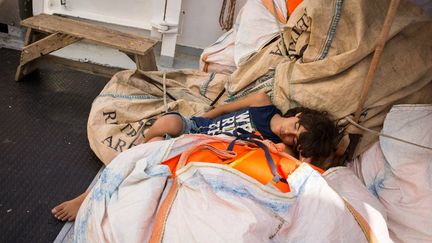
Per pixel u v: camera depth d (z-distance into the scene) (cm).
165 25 212
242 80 152
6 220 115
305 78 131
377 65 121
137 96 157
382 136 121
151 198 94
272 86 142
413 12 122
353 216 94
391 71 122
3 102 167
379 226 97
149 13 226
